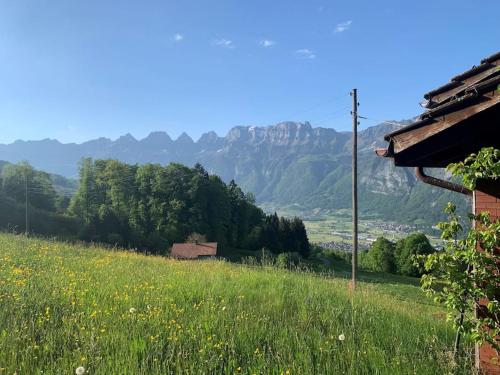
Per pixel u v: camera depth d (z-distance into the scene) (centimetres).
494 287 397
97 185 8125
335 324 755
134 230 7656
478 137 486
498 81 423
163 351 553
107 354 507
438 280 425
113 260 1382
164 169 8206
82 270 1077
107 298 773
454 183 569
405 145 486
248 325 674
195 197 8119
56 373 459
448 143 498
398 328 757
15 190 8050
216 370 506
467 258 400
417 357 609
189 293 865
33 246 1516
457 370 566
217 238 8375
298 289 1062
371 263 7081
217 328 644
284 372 499
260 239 8950
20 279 861
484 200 503
